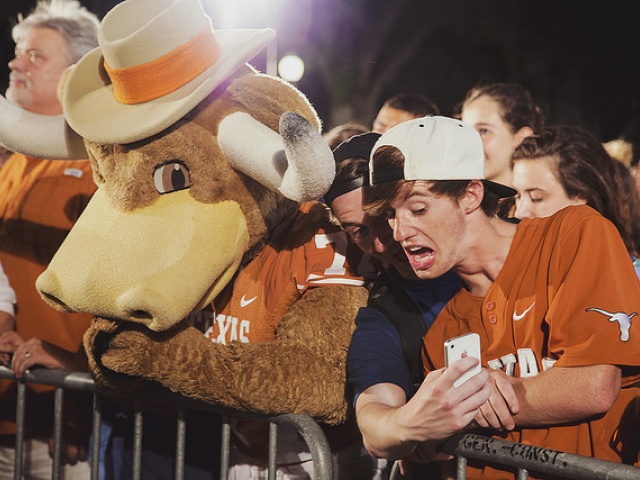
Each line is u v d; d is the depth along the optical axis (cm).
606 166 322
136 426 252
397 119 412
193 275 217
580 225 187
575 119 873
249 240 232
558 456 173
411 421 177
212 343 228
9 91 321
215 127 228
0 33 400
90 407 305
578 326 178
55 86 316
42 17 321
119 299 213
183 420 244
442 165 189
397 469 229
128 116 225
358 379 206
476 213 193
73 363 290
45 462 313
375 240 213
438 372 178
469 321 196
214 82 221
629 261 185
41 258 300
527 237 193
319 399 219
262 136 220
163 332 224
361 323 214
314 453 212
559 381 177
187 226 221
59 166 308
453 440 192
